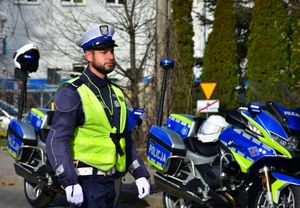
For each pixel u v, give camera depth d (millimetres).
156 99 16109
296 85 19328
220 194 8953
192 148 9500
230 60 22328
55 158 5242
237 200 8805
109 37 5496
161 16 15898
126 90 18375
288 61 19969
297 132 8422
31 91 24453
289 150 8344
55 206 11188
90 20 23938
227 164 8828
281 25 20125
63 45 25594
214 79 22297
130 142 5785
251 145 8555
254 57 20281
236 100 22375
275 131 8406
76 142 5438
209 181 9094
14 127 10773
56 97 5418
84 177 5449
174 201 10062
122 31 21203
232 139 8828
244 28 25062
